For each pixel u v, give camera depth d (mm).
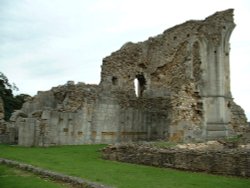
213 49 29984
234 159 13531
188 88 25812
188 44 29969
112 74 31656
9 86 54500
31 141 24531
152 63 33188
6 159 16984
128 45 33094
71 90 27078
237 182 12273
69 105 26391
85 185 11266
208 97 29297
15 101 53406
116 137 27891
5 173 14016
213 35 30156
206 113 28781
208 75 29734
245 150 13992
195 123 25516
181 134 23781
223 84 29969
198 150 15156
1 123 29125
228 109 30312
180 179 12797
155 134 28953
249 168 13070
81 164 16031
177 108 24406
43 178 13070
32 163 15727
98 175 13180
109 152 18391
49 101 30438
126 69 32469
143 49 33750
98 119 27234
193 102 25719
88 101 26984
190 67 29109
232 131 29969
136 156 17062
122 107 28688
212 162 14148
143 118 29578
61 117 25594
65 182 12297
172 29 31938
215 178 13055
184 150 15500
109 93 28172
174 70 31000
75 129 26094
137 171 14445
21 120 24938
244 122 30938
